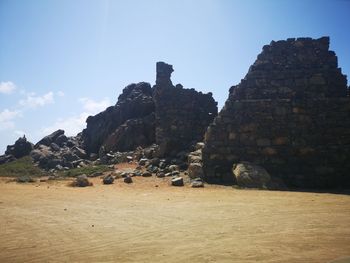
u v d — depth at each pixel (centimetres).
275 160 1956
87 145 4100
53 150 4028
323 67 2202
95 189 1786
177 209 1150
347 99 1931
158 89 2977
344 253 663
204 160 2061
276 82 2197
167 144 2688
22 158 3853
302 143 1938
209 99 3038
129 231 862
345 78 2186
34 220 998
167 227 896
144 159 2780
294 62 2225
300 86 2173
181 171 2314
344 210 1081
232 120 2056
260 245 720
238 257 648
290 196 1422
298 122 1966
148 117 3588
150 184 1950
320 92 2155
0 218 1027
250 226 886
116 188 1817
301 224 896
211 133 2077
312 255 652
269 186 1777
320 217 978
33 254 694
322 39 2244
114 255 679
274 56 2248
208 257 653
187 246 727
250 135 2014
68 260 656
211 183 1972
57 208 1191
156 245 739
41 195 1538
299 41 2258
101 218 1018
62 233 849
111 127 3931
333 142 1908
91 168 2922
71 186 1961
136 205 1243
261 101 2031
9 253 701
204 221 958
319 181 1881
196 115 2970
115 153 3397
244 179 1827
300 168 1920
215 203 1259
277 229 849
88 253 695
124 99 4128
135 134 3522
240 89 2212
